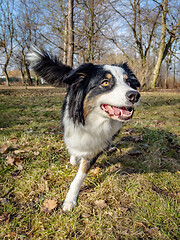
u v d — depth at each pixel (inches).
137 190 31.9
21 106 99.3
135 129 63.8
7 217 25.7
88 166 31.4
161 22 225.9
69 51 132.3
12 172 36.2
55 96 152.3
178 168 40.1
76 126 31.5
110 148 48.1
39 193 30.6
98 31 196.2
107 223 25.2
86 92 30.8
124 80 30.5
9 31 307.1
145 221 25.7
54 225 24.8
